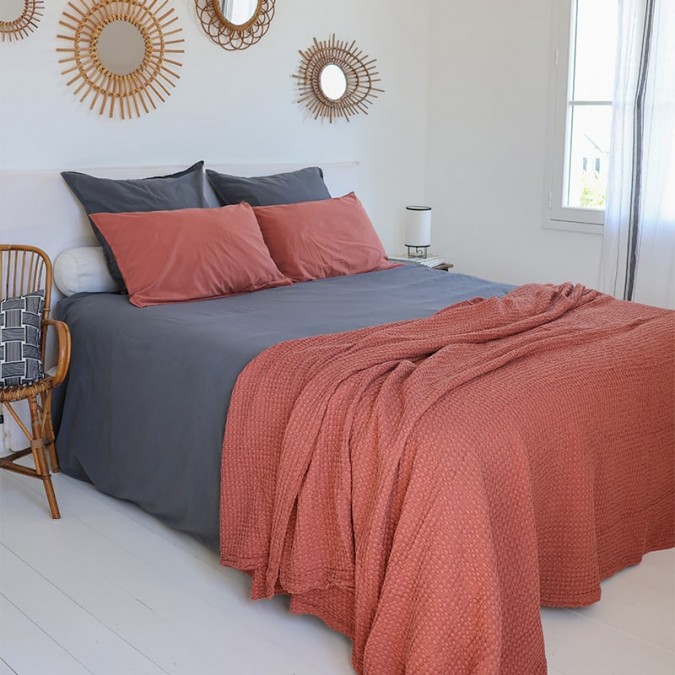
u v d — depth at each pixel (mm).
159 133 3859
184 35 3867
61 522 2928
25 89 3379
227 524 2486
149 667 2189
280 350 2529
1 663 2201
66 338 2945
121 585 2555
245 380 2482
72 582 2564
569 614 2404
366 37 4703
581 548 2320
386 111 4918
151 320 2986
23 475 3301
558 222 4691
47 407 3139
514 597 2053
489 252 5047
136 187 3537
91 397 3115
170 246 3297
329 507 2232
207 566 2668
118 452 2988
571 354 2518
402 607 2002
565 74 4500
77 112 3553
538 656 2078
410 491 2004
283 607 2461
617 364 2518
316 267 3766
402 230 5211
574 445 2303
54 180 3434
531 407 2217
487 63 4828
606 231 4340
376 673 2041
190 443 2678
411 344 2492
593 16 4387
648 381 2594
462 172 5070
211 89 4023
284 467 2283
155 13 3734
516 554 2066
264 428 2416
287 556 2314
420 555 1978
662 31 3996
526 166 4773
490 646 1912
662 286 4227
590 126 4512
